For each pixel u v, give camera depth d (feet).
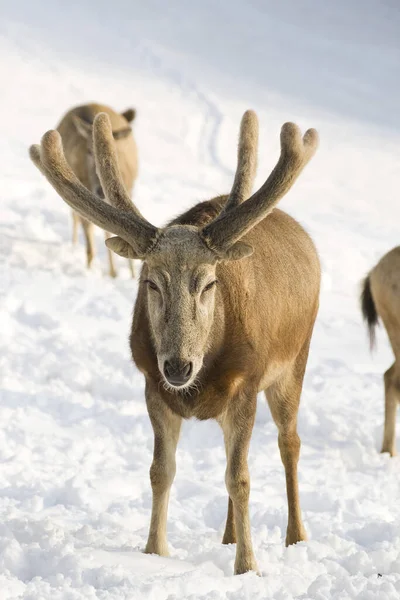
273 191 32.14
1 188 116.67
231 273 34.12
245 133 35.86
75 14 289.53
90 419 55.77
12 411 54.90
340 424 59.98
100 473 47.57
